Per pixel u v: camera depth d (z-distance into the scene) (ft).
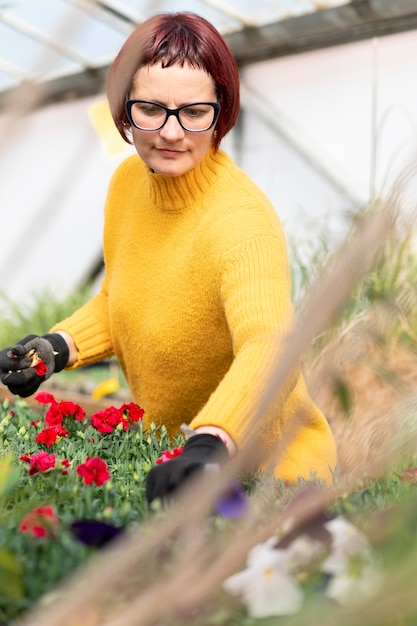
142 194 6.60
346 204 18.44
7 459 3.81
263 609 2.82
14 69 21.09
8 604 3.07
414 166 1.78
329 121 18.84
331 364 2.16
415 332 8.25
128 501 4.24
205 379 6.19
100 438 5.90
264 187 20.30
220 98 5.76
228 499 3.45
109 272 7.09
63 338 6.79
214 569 2.06
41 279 25.02
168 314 6.06
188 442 4.00
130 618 2.01
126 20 19.06
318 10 17.83
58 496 3.96
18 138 1.74
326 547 2.93
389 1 16.65
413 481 4.42
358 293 7.62
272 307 5.02
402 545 2.45
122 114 5.83
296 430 2.07
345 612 1.99
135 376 6.70
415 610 1.95
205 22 5.61
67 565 3.18
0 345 17.89
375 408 8.52
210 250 5.68
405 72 17.34
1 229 26.30
